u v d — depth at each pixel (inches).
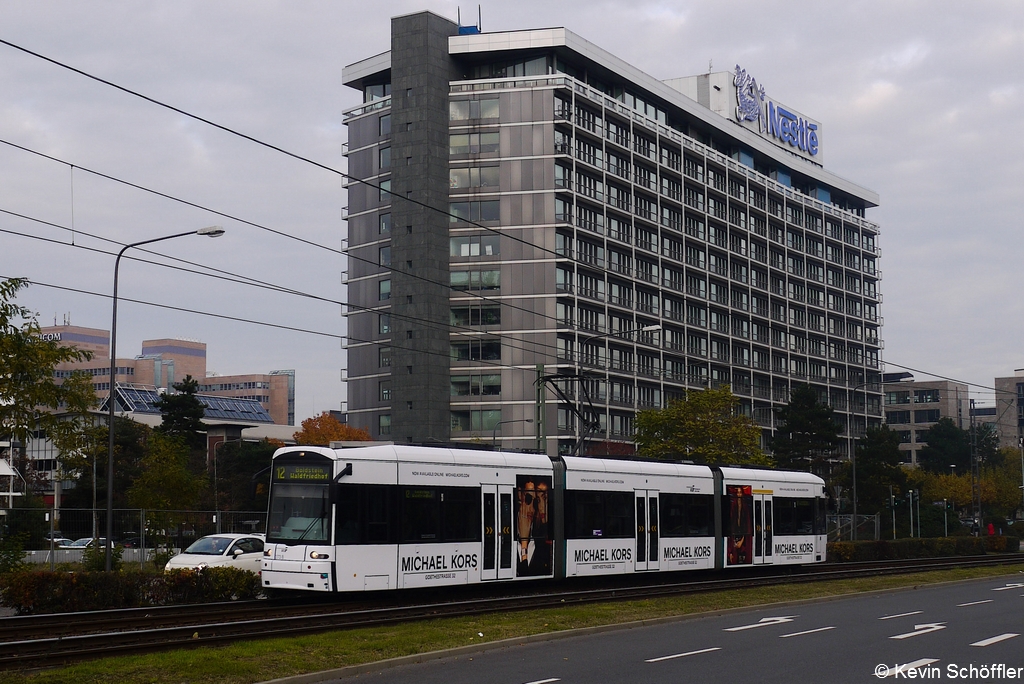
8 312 1087.0
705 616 1007.6
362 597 1114.1
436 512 1095.6
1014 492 4564.5
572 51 3545.8
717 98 4500.5
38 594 940.6
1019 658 692.1
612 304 3641.7
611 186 3708.2
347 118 3715.6
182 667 603.2
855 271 5201.8
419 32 3469.5
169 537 1536.7
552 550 1215.6
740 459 2359.7
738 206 4399.6
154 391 5472.4
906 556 2255.2
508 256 3432.6
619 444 3444.9
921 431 6712.6
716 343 4215.1
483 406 3408.0
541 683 596.1
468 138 3484.3
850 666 657.6
